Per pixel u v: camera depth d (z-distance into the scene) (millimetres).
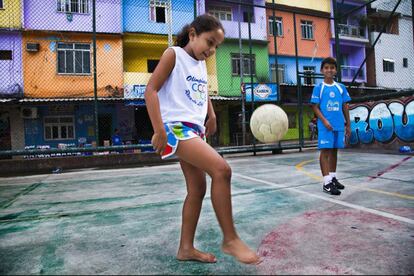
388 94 6848
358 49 17859
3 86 10641
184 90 1373
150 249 1636
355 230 1795
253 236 1761
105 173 5414
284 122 3584
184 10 12891
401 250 1479
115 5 11836
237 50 13984
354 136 7777
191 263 1430
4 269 1426
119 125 12406
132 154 7113
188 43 1455
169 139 1325
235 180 3822
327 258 1419
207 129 1669
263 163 5816
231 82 13672
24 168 6316
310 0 16375
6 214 2551
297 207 2393
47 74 11016
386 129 6914
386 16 17828
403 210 2193
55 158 6543
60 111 11844
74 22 11414
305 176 3973
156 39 12508
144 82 11961
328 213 2186
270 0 15203
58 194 3473
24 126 11398
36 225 2189
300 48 16156
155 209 2547
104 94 11500
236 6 14531
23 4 10820
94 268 1407
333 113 2875
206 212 2344
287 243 1631
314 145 8562
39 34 10977
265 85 8328
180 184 3799
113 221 2227
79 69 11438
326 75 2967
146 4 12492
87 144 12039
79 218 2350
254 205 2502
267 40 14602
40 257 1571
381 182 3285
